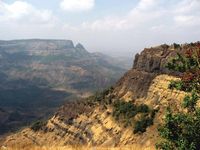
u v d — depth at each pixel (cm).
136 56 15100
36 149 2145
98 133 13038
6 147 2200
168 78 11462
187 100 1762
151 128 9675
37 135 17625
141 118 10662
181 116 1689
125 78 15188
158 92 11562
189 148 1623
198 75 1784
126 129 11144
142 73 13738
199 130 1658
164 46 13650
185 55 1864
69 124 16138
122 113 12394
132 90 13700
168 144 1694
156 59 13150
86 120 14962
